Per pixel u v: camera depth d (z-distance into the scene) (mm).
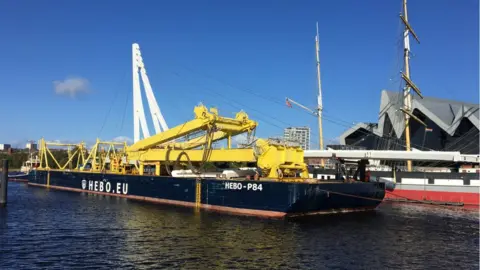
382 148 94688
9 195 54094
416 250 23891
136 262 20531
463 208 46219
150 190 46844
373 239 26641
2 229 28906
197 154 43094
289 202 32844
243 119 41156
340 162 42562
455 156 49875
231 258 21359
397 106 88062
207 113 40219
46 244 24281
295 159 38281
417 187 53531
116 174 52969
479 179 48844
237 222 31734
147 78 66188
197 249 23125
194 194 41062
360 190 37312
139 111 65562
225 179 38625
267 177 37094
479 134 78562
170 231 28219
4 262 20422
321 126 78938
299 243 24984
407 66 67562
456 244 25594
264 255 22078
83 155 68688
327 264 20656
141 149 50000
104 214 36000
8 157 165750
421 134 87812
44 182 71500
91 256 21625
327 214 36531
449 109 88375
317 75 79562
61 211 37969
